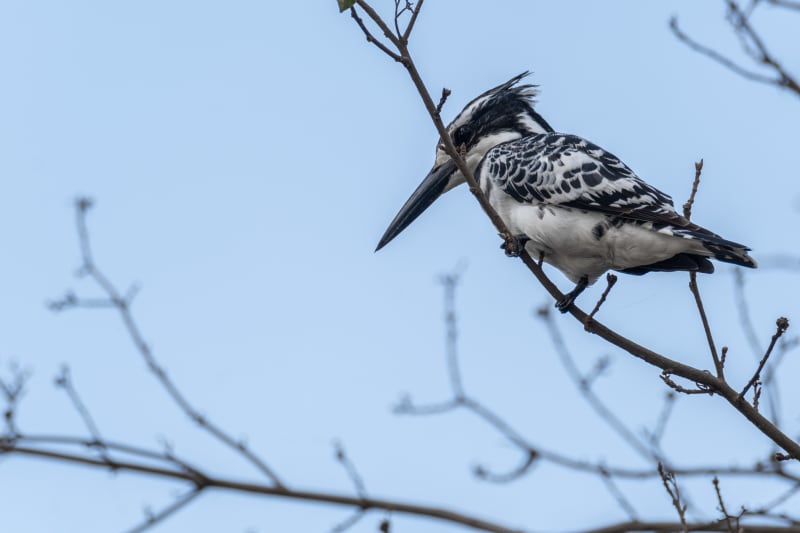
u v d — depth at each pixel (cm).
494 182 1077
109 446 991
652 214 955
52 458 977
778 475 1096
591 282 1051
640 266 1027
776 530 1027
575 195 999
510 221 1066
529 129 1240
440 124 899
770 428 796
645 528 1093
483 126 1241
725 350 817
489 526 1102
